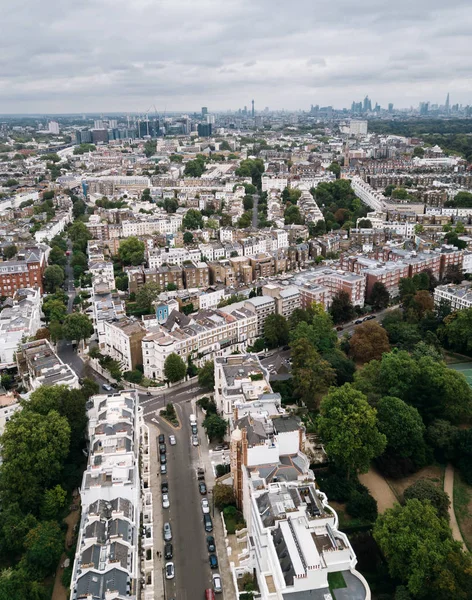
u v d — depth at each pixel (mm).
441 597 183500
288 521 189250
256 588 196750
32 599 188375
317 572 167375
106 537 191125
